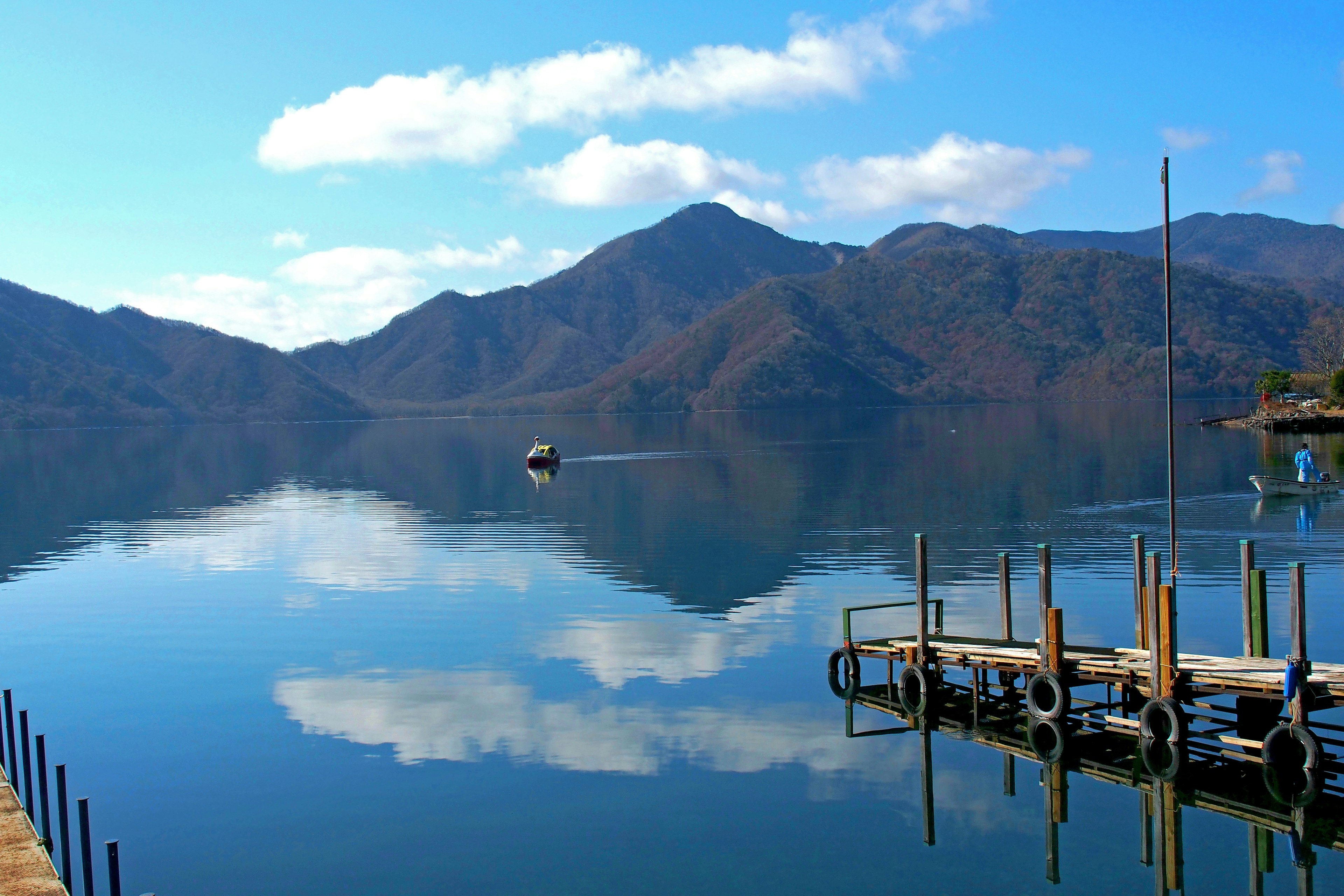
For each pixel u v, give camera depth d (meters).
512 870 16.75
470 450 143.75
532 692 25.52
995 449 109.44
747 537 49.62
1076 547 43.78
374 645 30.25
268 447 167.25
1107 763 20.81
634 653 28.83
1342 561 38.81
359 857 17.25
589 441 158.00
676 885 16.23
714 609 34.03
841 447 124.19
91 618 34.44
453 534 53.44
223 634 31.91
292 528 56.94
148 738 22.80
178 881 16.58
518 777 20.30
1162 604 20.12
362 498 75.19
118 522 61.06
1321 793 18.55
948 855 17.08
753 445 134.12
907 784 19.83
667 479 84.19
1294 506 55.06
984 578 38.00
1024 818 18.41
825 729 22.78
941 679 25.19
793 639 30.12
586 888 16.19
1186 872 16.50
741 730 22.73
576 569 41.88
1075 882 16.25
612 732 22.62
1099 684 22.41
